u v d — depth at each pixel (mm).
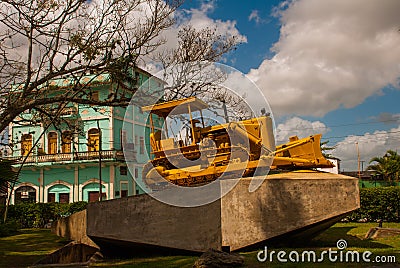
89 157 24062
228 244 7699
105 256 9047
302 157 9078
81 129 11141
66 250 9609
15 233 16719
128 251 9164
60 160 24875
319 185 7535
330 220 7633
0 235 15336
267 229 7574
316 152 9078
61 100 8727
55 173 26031
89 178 25266
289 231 7484
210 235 7832
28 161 25125
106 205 8570
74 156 24578
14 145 10086
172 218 8094
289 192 7609
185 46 10438
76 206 21594
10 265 8812
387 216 16016
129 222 8328
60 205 21750
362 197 16344
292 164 8961
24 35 8664
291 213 7535
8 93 8750
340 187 7477
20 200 26141
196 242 7895
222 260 6270
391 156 34656
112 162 23781
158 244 8086
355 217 16391
